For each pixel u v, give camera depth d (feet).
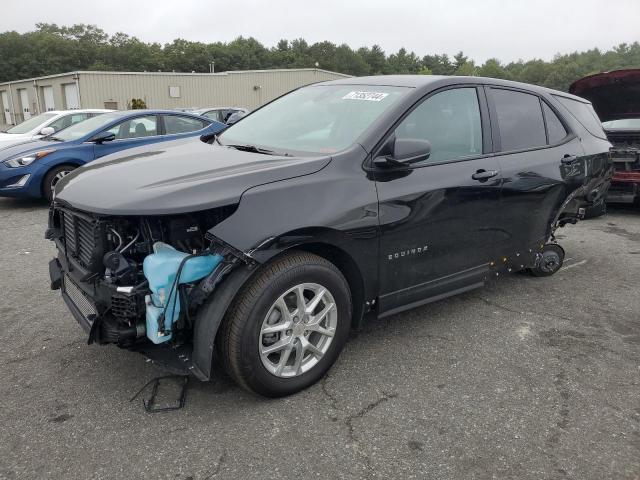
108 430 8.92
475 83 13.07
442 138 11.94
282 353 9.64
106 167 10.69
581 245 21.53
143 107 86.28
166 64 336.49
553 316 14.06
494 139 13.14
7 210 26.55
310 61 391.24
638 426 9.39
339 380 10.59
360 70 425.28
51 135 29.12
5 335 12.30
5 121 160.76
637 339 12.84
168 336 8.82
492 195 12.70
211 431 8.93
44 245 19.98
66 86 121.19
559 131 15.53
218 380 10.48
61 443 8.59
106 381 10.39
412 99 11.43
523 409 9.80
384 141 10.72
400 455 8.47
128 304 8.69
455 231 12.05
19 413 9.34
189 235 9.15
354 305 10.92
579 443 8.89
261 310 9.04
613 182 25.25
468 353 11.87
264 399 9.87
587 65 439.63
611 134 26.13
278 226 9.00
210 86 127.65
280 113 13.38
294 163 9.86
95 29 396.16
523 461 8.43
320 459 8.33
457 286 12.63
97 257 8.98
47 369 10.82
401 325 13.24
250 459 8.29
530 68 435.12
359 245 10.20
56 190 10.98
